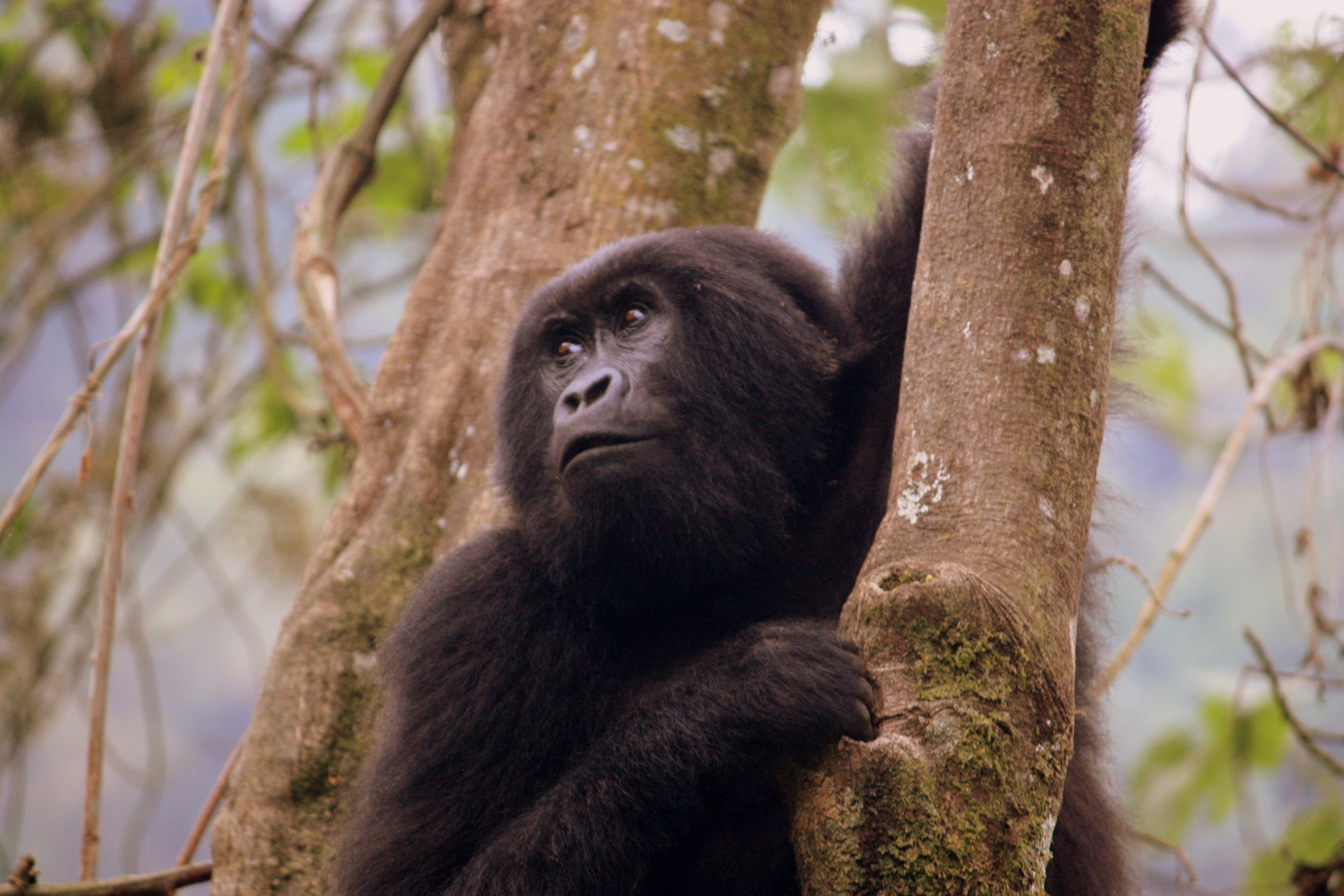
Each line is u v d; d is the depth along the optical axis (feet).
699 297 22.52
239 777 25.46
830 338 23.61
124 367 45.42
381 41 45.91
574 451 21.53
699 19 28.99
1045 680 14.44
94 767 25.75
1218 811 35.73
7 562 42.73
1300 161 37.14
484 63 31.89
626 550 21.59
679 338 22.33
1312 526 31.78
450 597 22.08
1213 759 35.76
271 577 46.21
